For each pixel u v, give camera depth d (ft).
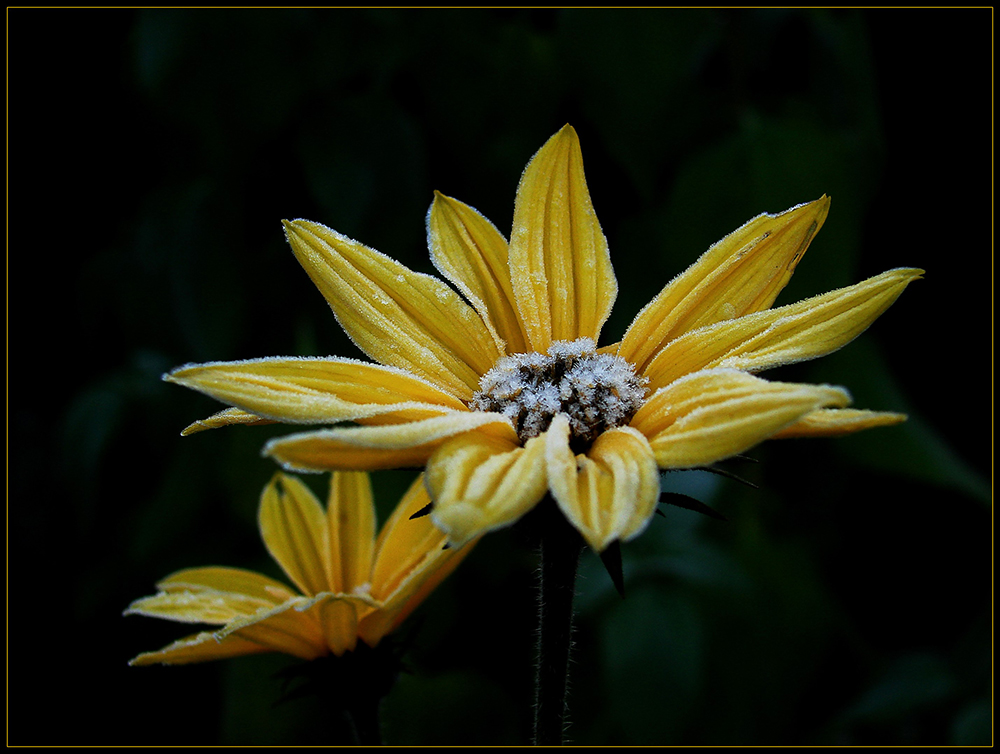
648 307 0.93
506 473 0.85
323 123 1.17
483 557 1.15
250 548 1.19
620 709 1.08
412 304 0.93
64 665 1.31
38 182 1.36
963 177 1.32
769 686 1.13
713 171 1.13
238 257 1.20
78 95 1.32
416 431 0.85
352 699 0.95
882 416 0.86
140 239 1.22
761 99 1.18
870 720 1.15
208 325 1.20
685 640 1.08
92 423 1.20
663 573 1.10
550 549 0.89
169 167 1.25
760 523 1.19
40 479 1.38
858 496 1.34
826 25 1.16
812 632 1.14
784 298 1.15
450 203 0.95
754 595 1.12
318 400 0.87
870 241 1.36
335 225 1.16
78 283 1.26
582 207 0.95
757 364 0.89
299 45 1.17
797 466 1.25
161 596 0.97
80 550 1.34
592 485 0.85
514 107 1.18
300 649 0.95
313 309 1.20
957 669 1.16
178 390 1.22
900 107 1.34
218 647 0.95
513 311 0.95
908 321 1.35
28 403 1.43
